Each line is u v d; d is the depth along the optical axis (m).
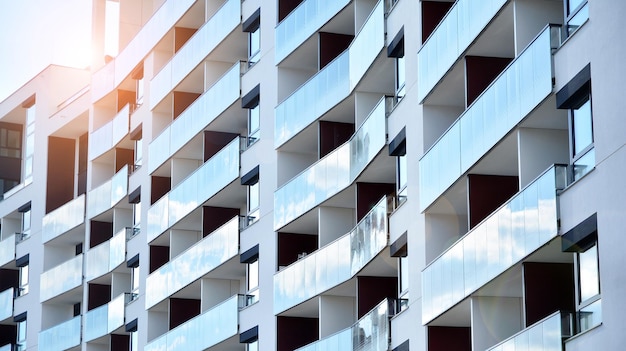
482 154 27.70
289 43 42.28
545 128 26.17
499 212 26.52
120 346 55.81
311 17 40.94
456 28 29.34
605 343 22.08
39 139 65.94
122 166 57.91
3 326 68.31
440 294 29.77
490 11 27.34
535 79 25.09
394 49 34.34
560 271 25.94
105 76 58.72
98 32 60.91
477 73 29.19
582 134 23.75
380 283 37.12
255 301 43.62
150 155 53.03
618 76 22.08
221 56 48.56
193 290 49.31
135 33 59.97
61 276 61.31
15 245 66.88
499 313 28.28
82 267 59.47
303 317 42.09
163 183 53.16
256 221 43.91
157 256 52.56
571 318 23.53
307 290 39.91
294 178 41.44
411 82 33.00
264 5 44.66
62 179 64.88
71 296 62.16
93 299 58.81
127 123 55.81
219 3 49.50
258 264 43.56
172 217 50.22
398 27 34.09
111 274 57.19
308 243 42.62
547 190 24.38
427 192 30.92
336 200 39.53
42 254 64.19
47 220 63.62
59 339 60.44
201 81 50.81
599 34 22.78
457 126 29.08
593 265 23.06
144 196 53.69
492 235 26.84
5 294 67.00
